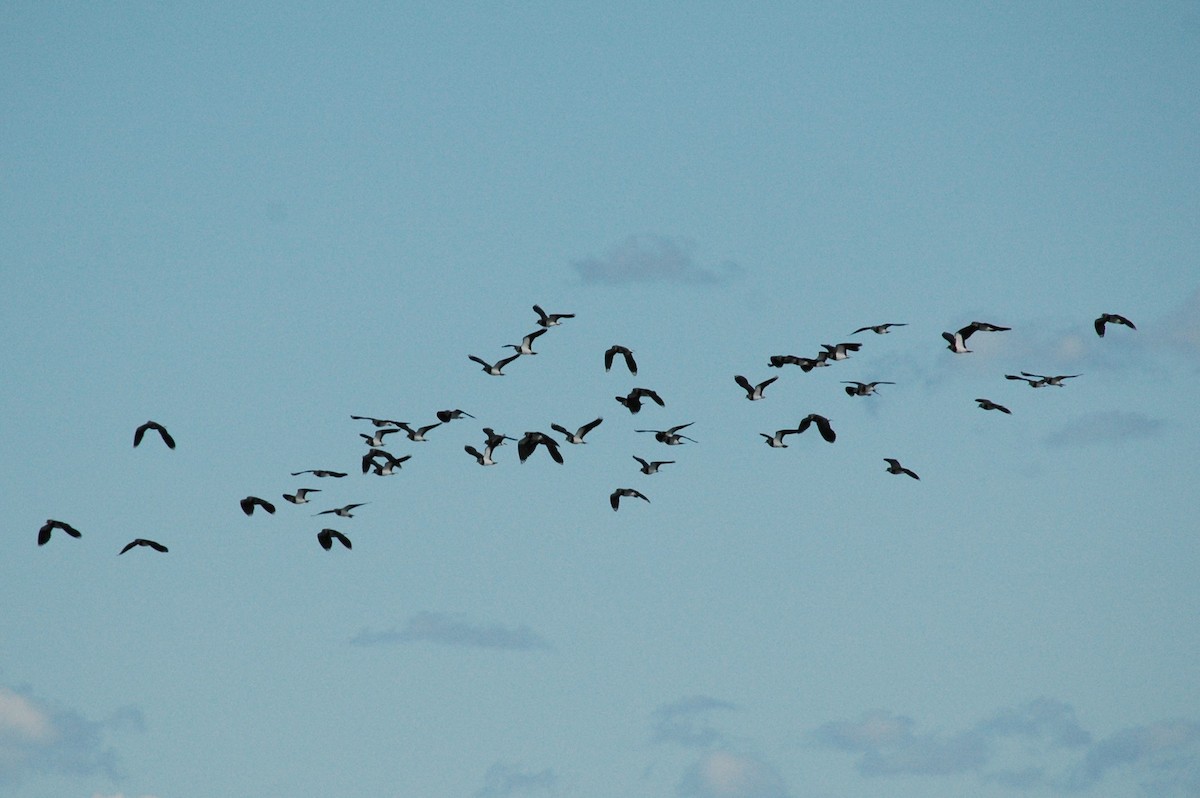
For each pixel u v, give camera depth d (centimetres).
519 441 6938
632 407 7162
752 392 7156
